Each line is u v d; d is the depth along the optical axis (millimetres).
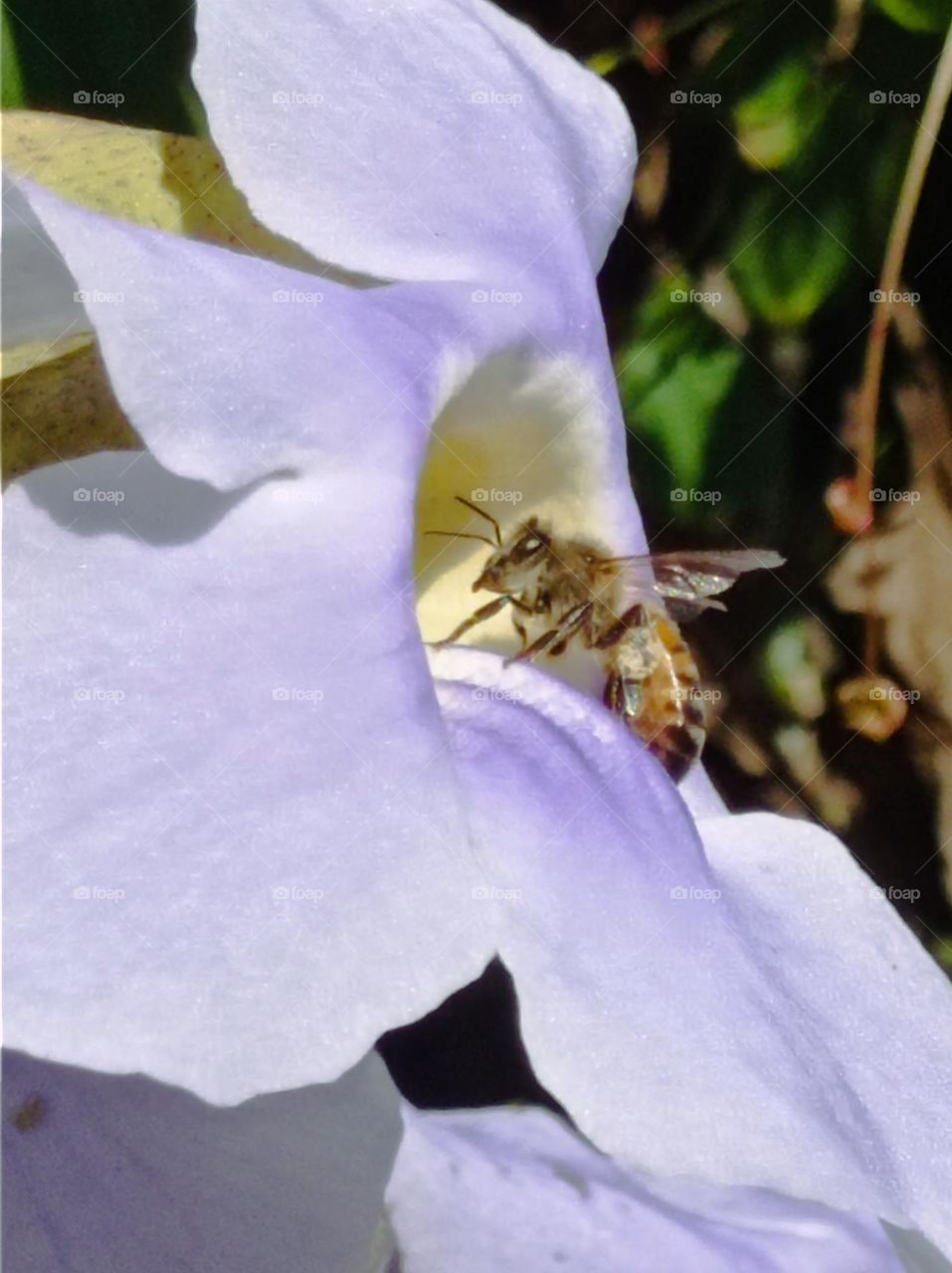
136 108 69
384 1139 45
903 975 53
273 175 50
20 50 67
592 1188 45
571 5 108
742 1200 48
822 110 111
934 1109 49
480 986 66
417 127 53
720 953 46
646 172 112
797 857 55
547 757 47
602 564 60
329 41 52
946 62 103
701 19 108
